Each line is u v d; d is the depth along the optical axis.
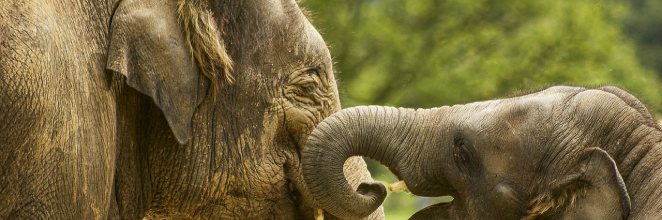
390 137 10.04
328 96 10.96
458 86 43.03
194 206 10.74
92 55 9.47
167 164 10.54
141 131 10.42
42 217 8.78
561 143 9.21
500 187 9.51
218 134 10.54
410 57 44.16
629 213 8.71
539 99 9.57
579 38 43.78
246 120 10.60
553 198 9.14
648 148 9.12
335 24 44.09
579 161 9.09
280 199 10.93
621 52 45.56
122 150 10.21
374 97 43.97
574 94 9.51
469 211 9.83
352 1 44.66
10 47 8.47
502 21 45.53
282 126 10.77
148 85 9.63
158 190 10.67
